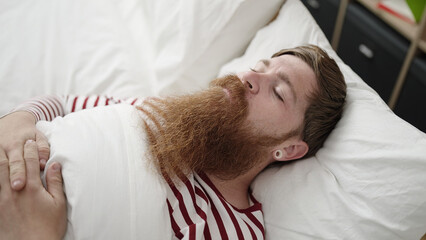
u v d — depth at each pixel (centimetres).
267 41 109
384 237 70
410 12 135
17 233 63
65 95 99
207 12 111
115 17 129
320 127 86
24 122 80
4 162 69
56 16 125
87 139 72
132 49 121
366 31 151
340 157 81
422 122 131
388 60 142
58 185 69
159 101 87
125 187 68
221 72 112
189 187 75
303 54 87
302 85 84
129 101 97
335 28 174
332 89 85
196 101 82
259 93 83
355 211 73
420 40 125
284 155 87
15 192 66
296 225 79
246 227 77
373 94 87
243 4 108
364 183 74
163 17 120
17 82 106
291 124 84
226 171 82
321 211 77
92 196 66
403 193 69
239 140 81
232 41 114
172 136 77
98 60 115
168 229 68
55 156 71
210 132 80
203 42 111
